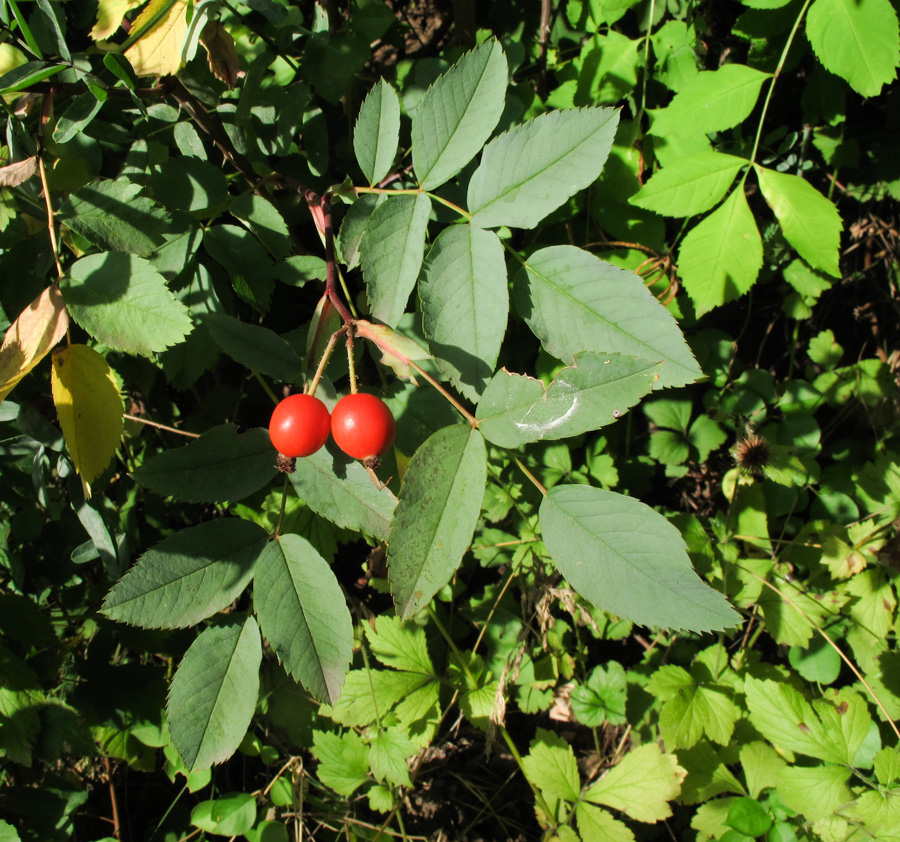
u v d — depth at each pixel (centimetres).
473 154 23
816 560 36
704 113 31
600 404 20
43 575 34
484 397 21
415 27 42
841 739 31
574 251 22
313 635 22
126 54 26
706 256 31
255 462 23
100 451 22
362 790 38
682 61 34
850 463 42
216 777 40
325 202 26
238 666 22
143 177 29
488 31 35
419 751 38
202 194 28
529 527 37
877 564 36
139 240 24
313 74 31
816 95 36
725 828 33
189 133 30
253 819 34
